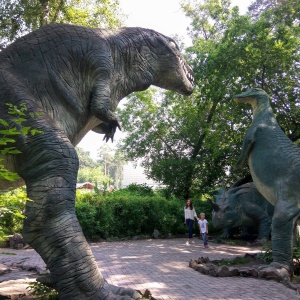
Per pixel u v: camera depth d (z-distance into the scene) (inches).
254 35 603.2
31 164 162.2
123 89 209.0
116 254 452.1
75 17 645.3
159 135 876.0
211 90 628.1
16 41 187.2
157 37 223.8
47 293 202.8
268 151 341.1
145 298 227.0
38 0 592.7
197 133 808.9
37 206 159.3
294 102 614.9
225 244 561.9
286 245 314.5
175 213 684.1
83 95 187.8
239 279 303.6
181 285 279.6
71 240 157.8
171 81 231.6
